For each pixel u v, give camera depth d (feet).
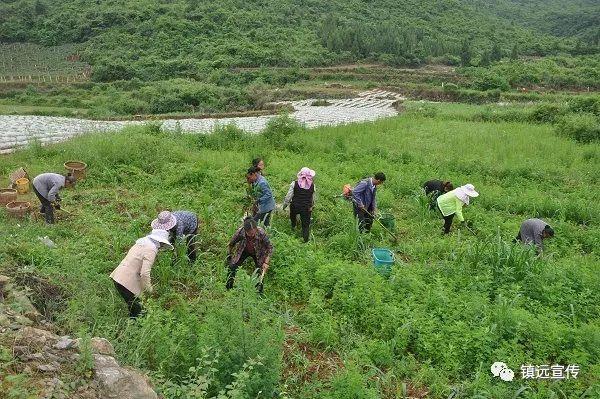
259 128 84.02
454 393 19.01
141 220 33.50
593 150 63.67
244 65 239.30
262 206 31.40
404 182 46.80
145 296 24.22
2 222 32.01
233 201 39.37
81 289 22.47
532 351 21.26
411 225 37.70
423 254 31.53
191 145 59.62
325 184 44.34
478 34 355.56
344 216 36.11
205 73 226.58
